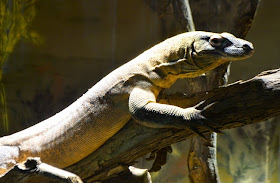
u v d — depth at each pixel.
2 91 15.06
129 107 7.27
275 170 16.31
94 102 7.83
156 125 6.92
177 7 10.15
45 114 14.79
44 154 8.25
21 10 15.38
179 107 7.42
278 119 16.17
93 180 7.95
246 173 15.96
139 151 7.49
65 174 6.97
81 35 16.50
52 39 16.14
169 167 15.20
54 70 16.06
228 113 6.71
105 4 16.56
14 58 15.53
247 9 9.41
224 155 16.12
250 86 6.71
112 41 16.52
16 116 15.01
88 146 7.92
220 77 9.68
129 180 7.97
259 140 16.09
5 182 7.19
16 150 8.32
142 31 16.02
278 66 14.96
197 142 10.00
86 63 16.39
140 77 7.50
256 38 15.62
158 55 7.61
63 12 16.27
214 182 9.98
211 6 14.02
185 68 7.45
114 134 7.80
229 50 6.96
